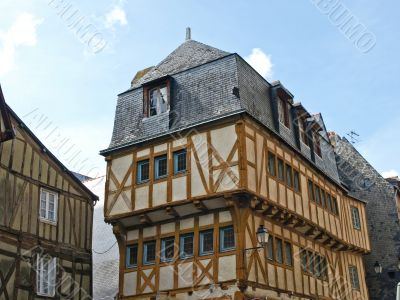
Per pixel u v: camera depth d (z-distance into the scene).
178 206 13.97
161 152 14.88
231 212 13.16
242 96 14.17
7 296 12.30
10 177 13.14
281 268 14.43
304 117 17.81
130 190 15.16
